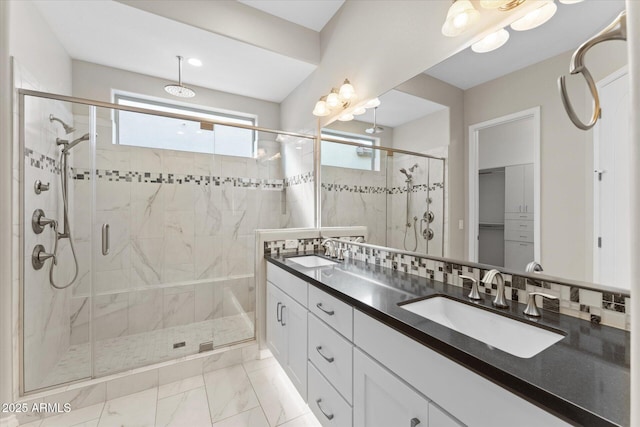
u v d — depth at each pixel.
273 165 2.97
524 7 1.08
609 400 0.54
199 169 2.69
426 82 1.53
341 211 2.27
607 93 0.83
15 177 1.55
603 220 0.86
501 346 0.98
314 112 2.33
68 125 2.01
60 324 1.96
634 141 0.40
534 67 1.05
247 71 2.66
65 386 1.68
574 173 0.93
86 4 1.79
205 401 1.72
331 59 2.39
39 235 1.75
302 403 1.71
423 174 1.55
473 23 1.27
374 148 1.92
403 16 1.68
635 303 0.40
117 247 2.34
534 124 1.04
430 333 0.82
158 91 2.77
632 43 0.41
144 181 2.46
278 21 2.36
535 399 0.58
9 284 1.51
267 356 2.26
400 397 0.92
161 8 1.91
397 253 1.71
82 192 2.13
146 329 2.45
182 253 2.62
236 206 2.82
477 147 1.25
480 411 0.69
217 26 2.10
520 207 1.09
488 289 1.21
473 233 1.27
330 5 2.26
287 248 2.38
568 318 0.95
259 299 2.27
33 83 1.75
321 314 1.40
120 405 1.69
